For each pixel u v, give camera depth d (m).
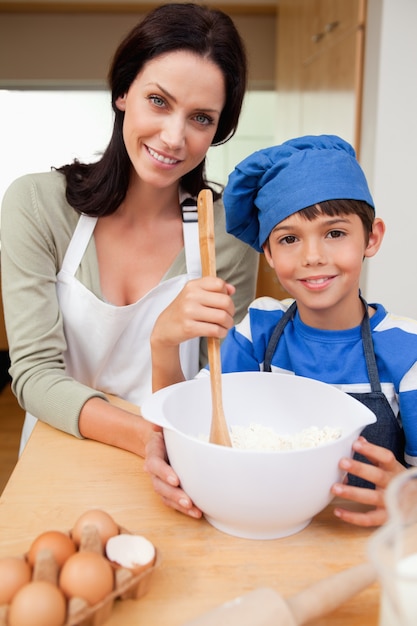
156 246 1.20
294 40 3.39
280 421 0.79
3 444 2.57
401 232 2.27
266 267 3.38
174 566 0.59
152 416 0.64
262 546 0.63
